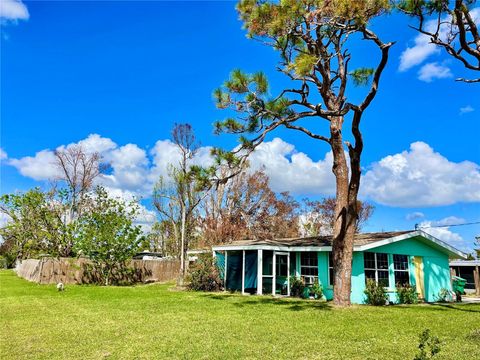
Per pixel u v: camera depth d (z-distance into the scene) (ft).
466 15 32.42
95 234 80.48
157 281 91.15
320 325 32.83
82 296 57.11
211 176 41.47
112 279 84.17
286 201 133.39
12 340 27.17
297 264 63.98
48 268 82.89
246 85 38.42
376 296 50.39
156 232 123.34
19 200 92.89
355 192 45.34
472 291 88.48
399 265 57.06
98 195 95.55
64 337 28.12
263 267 70.28
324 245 57.67
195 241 109.19
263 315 38.50
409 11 33.40
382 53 37.35
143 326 32.45
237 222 116.37
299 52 37.35
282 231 126.72
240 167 41.88
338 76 44.52
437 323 33.94
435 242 60.18
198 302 49.98
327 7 30.83
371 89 39.37
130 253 83.51
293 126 46.24
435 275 61.72
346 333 29.40
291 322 34.35
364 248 51.24
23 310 41.93
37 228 94.68
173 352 23.84
